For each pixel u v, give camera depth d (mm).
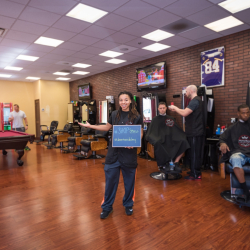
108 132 5016
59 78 9719
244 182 2494
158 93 5980
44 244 1819
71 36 4664
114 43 5160
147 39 4902
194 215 2332
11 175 4047
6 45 5188
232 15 3732
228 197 2820
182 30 4383
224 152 2797
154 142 3740
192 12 3629
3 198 2893
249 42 4273
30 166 4777
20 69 7828
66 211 2469
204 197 2854
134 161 2205
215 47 4852
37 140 9219
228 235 1929
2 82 9906
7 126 9672
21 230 2053
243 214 2344
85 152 5562
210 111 4484
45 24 4031
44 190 3201
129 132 2023
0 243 1841
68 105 9969
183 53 5539
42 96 10047
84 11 3637
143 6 3414
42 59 6508
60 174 4094
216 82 4844
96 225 2133
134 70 6988
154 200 2766
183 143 3652
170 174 3941
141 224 2146
